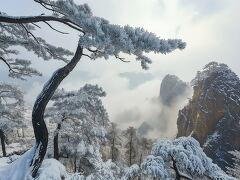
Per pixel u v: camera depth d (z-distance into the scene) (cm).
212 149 8281
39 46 976
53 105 2262
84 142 2303
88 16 595
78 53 742
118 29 579
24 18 684
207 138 8794
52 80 731
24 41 980
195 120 9975
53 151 2339
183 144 727
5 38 980
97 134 2253
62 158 2341
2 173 699
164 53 609
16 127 2934
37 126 713
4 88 2861
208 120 9050
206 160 707
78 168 2314
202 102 9594
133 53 620
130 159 4722
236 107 8894
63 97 2284
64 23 698
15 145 3522
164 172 684
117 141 4488
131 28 604
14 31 988
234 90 9256
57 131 2212
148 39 599
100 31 565
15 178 682
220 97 9131
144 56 650
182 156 688
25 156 716
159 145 737
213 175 696
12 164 725
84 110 2244
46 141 725
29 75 1221
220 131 8625
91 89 2342
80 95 2231
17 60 1194
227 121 8681
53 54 984
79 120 2397
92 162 2273
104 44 579
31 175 687
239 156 2659
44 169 708
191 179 700
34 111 715
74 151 2242
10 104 2923
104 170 816
